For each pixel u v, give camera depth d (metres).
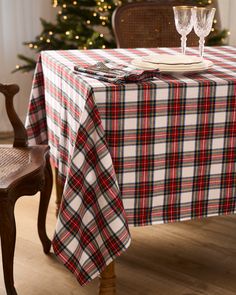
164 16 2.83
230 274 2.05
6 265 1.74
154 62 1.78
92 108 1.55
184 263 2.12
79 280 1.66
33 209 2.58
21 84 3.77
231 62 2.01
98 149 1.56
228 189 1.75
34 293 1.93
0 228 1.69
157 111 1.60
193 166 1.69
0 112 3.70
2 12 3.56
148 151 1.63
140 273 2.05
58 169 2.04
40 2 3.72
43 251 2.18
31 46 3.45
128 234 1.61
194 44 2.87
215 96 1.63
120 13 2.78
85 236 1.63
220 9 3.68
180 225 2.42
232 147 1.71
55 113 2.04
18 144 1.97
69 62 1.96
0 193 1.61
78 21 3.45
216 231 2.38
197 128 1.65
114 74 1.63
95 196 1.60
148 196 1.68
